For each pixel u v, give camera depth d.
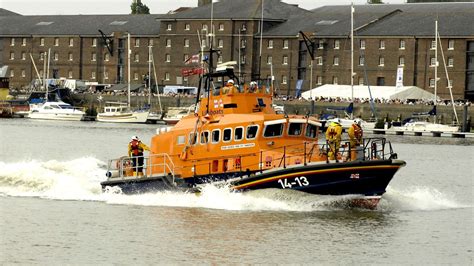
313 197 104.50
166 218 102.38
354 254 89.81
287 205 104.94
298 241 93.44
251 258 87.62
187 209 106.75
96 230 97.69
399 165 104.31
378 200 105.62
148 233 96.19
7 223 101.19
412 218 106.31
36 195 117.94
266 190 105.25
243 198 106.00
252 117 106.50
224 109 109.12
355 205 106.12
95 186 122.69
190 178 109.56
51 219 102.94
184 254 88.56
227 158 107.38
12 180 125.25
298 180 103.62
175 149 111.12
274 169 104.12
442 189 141.88
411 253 91.00
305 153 103.44
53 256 87.94
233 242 92.75
